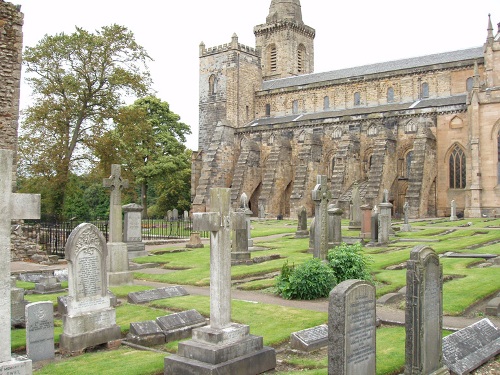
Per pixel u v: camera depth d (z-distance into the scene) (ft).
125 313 54.49
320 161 256.93
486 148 207.21
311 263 63.52
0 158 28.66
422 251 33.65
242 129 290.15
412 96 252.42
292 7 328.70
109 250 73.10
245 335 37.14
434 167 227.40
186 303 58.80
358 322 31.45
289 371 37.42
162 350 43.96
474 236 131.13
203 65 308.19
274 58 330.34
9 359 28.94
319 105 283.79
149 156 269.44
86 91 167.84
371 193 224.74
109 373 36.94
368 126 247.91
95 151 168.04
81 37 163.22
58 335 46.96
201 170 293.84
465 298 58.49
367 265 72.84
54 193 166.30
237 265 89.20
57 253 106.83
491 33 223.30
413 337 33.17
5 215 28.81
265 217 253.85
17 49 92.38
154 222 202.39
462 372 35.88
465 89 238.07
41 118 163.73
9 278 28.99
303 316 51.98
